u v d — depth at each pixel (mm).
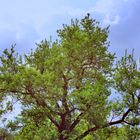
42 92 21734
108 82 23922
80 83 23125
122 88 22938
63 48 23703
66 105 22250
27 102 23000
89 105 20984
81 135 22766
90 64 23859
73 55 23531
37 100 22234
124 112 22781
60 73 23016
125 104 22609
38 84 21016
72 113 23109
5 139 23438
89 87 21562
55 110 22500
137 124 22844
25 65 23156
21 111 22750
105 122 22281
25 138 23312
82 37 23438
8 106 22875
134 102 22828
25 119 23375
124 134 23391
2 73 21906
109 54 24016
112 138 24438
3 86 21500
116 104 22266
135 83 22734
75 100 21078
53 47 24000
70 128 22719
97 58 23797
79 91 21766
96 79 24000
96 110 21156
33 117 22750
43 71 23672
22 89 22031
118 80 23219
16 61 22609
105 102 21406
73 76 23312
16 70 22391
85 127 24453
